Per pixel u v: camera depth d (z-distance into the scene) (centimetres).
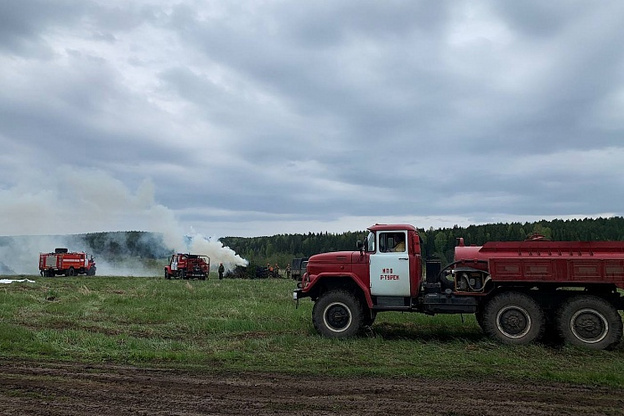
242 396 666
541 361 880
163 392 684
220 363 861
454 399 652
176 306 1688
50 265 4872
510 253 1081
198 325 1278
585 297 1003
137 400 645
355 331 1109
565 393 682
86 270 5091
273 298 2078
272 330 1216
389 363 855
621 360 894
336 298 1126
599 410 608
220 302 1847
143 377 766
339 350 965
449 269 1116
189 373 793
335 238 9888
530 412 600
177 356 896
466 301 1087
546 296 1053
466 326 1251
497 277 1049
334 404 630
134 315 1455
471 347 1000
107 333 1177
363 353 941
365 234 1194
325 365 844
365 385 721
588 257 1015
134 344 1006
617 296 1031
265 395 670
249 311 1544
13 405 621
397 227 1144
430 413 595
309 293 1208
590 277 1002
